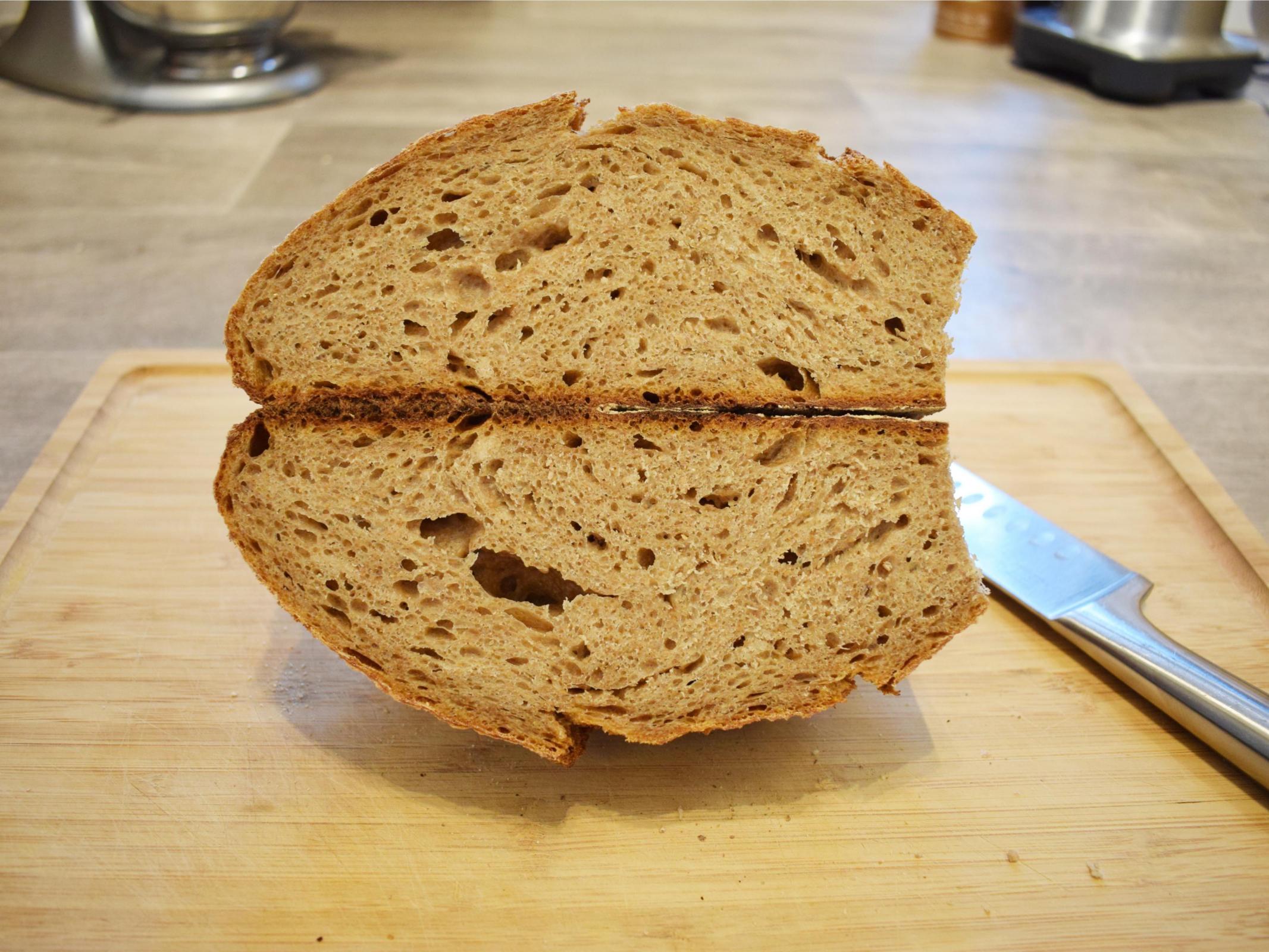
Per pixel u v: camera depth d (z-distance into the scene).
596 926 0.25
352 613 0.29
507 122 0.26
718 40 0.88
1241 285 0.57
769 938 0.25
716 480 0.28
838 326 0.27
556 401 0.28
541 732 0.29
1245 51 0.74
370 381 0.28
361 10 0.95
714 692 0.29
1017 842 0.28
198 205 0.60
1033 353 0.51
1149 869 0.27
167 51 0.73
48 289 0.53
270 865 0.27
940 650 0.34
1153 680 0.31
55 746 0.29
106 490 0.39
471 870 0.27
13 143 0.66
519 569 0.30
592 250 0.27
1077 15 0.77
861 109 0.73
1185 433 0.46
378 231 0.27
